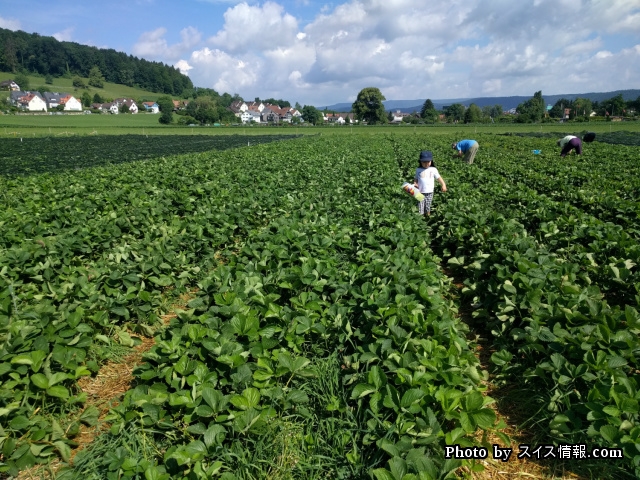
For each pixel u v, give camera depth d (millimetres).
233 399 3793
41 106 139000
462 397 3838
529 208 10891
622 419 3635
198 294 5961
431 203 12180
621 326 4867
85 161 31438
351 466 3594
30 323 4996
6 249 7992
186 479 3291
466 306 7023
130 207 12062
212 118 117438
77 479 3631
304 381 4598
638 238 8617
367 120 131750
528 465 3844
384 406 3873
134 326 6289
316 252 7688
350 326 5250
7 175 23109
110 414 4035
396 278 5906
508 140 41812
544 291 5750
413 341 4445
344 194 13461
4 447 3680
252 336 4812
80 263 8086
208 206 11602
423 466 3117
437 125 93750
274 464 3621
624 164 20750
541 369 4422
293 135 67000
